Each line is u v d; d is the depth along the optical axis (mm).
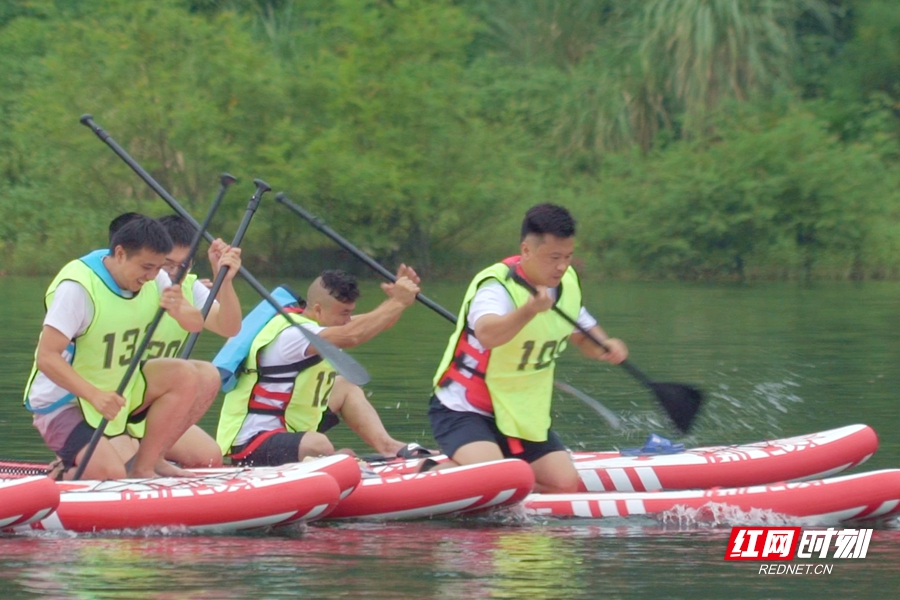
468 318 19344
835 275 95812
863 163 97062
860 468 22703
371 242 93375
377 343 45156
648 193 97688
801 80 113125
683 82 102938
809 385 33594
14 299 64562
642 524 18609
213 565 15875
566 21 116875
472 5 120750
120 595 14391
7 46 103562
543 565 16016
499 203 96062
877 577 15531
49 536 17516
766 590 14922
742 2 104688
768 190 94375
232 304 20844
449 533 18078
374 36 95125
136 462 19906
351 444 25422
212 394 20688
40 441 25234
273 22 105312
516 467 18812
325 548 16984
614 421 21719
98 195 92312
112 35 90625
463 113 95625
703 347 43281
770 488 18953
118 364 19469
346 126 93375
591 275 98562
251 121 92812
